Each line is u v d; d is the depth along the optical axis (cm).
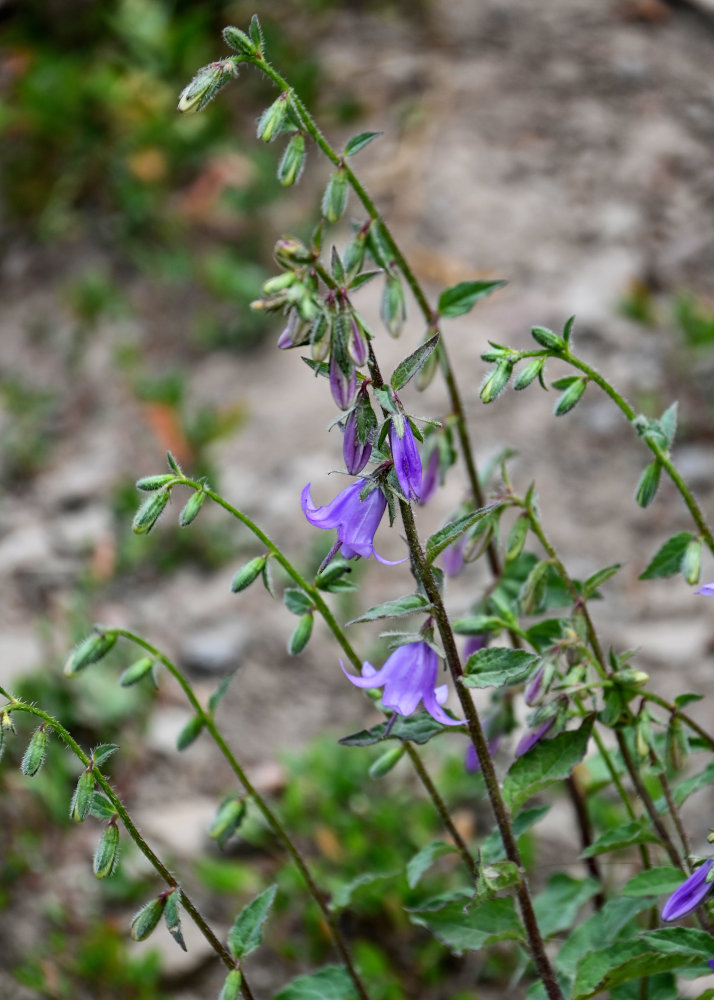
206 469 144
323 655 123
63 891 108
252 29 85
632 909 89
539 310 156
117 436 153
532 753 85
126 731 116
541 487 137
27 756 81
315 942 104
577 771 99
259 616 128
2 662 122
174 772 114
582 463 139
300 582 86
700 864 82
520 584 94
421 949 104
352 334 79
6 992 103
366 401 78
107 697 116
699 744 88
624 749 89
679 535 88
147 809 112
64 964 104
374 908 105
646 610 123
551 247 165
